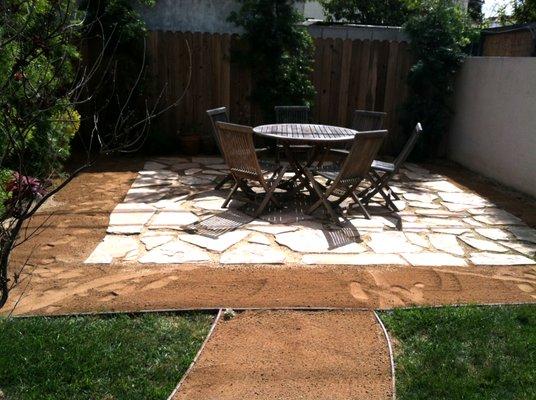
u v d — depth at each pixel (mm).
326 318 3467
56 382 2689
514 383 2832
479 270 4484
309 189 6340
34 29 2443
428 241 5156
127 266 4262
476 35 10047
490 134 8242
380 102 9766
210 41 9172
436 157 10078
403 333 3314
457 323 3414
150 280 3971
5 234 2318
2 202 2955
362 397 2697
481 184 7875
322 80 9594
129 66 8562
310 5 16781
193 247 4707
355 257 4625
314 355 3047
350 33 11250
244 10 9000
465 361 3029
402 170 8688
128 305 3533
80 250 4574
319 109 9734
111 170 7766
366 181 7547
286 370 2898
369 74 9609
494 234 5461
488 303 3766
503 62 7848
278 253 4633
